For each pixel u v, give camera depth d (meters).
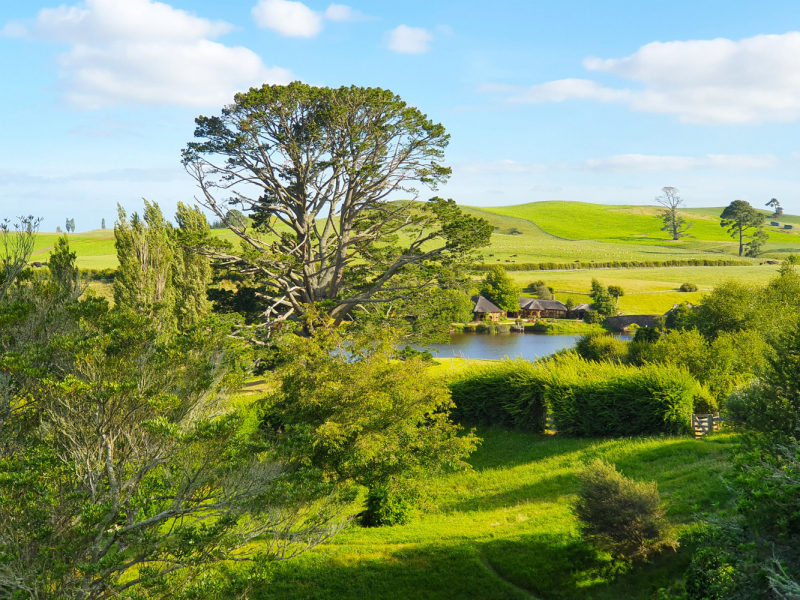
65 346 9.12
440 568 14.25
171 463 10.34
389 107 36.06
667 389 24.98
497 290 110.94
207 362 10.91
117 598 8.88
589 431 26.81
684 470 19.16
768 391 13.37
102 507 8.43
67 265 13.73
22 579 8.01
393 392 20.30
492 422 30.23
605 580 13.30
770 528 9.81
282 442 11.60
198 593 8.99
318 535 11.34
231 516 9.59
